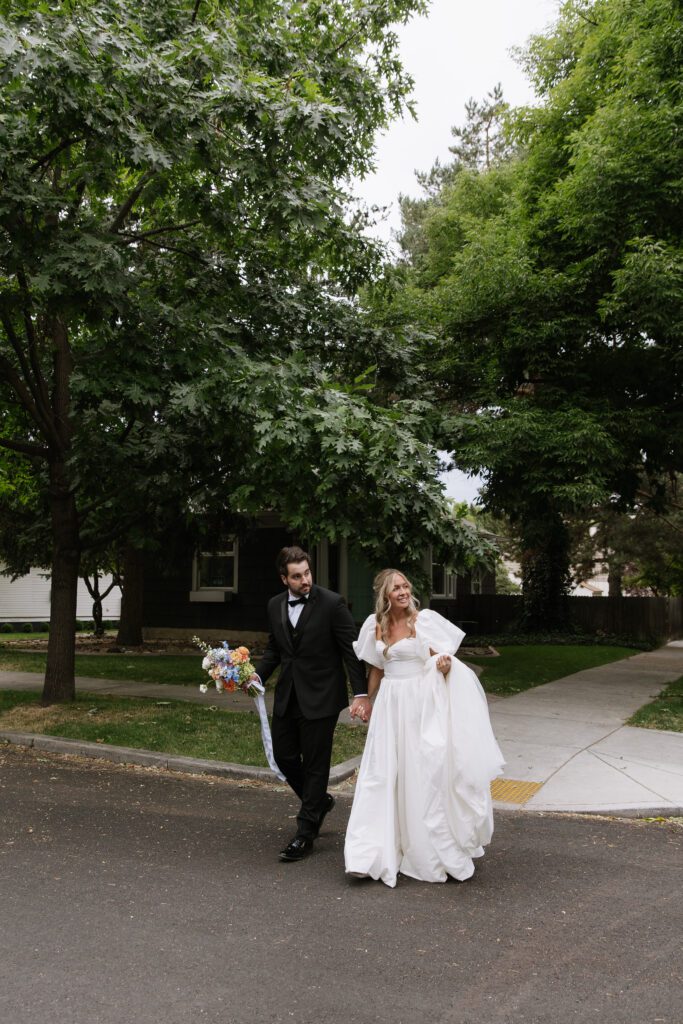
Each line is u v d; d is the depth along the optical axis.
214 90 8.01
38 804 6.48
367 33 10.09
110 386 8.79
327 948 3.83
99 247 7.95
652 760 7.91
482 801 4.81
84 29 7.30
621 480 13.44
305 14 9.84
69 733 8.88
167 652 17.94
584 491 10.38
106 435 9.91
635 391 12.76
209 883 4.72
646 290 10.38
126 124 7.82
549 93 13.91
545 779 7.29
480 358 12.86
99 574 23.30
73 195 8.91
